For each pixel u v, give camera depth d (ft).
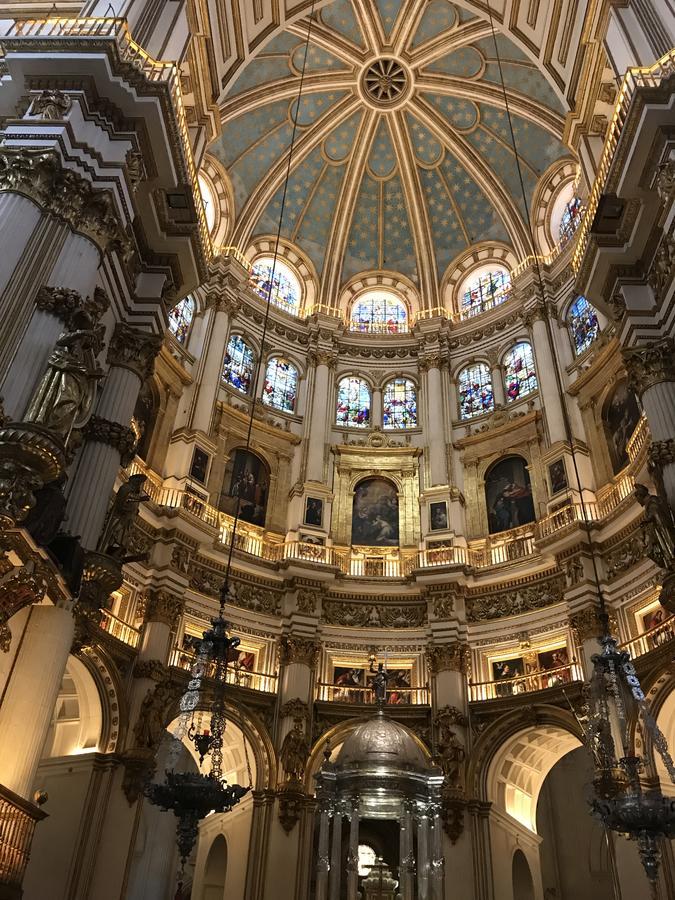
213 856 75.72
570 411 87.56
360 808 57.31
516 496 88.69
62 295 40.06
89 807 59.82
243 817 71.82
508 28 78.95
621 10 55.57
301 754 72.02
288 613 81.61
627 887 58.08
